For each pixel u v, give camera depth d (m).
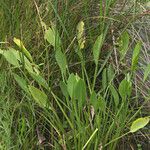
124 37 0.75
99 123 0.73
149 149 0.83
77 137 0.75
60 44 0.78
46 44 0.82
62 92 0.78
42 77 0.77
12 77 0.83
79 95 0.71
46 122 0.81
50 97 0.81
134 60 0.73
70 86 0.71
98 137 0.73
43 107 0.74
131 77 0.82
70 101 0.81
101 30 0.85
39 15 0.81
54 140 0.77
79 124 0.73
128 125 0.81
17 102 0.82
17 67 0.81
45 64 0.85
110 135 0.76
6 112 0.79
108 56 0.82
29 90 0.74
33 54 0.85
